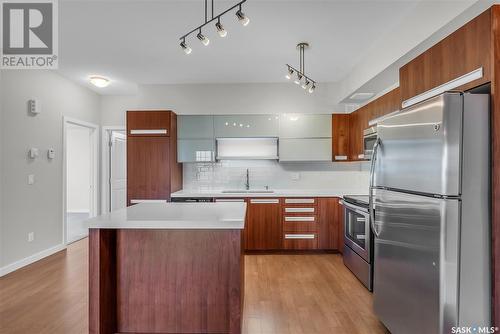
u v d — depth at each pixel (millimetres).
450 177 1345
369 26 2576
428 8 2076
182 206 2271
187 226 1652
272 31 2672
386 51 2709
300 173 4348
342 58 3326
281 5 2244
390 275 1816
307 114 3986
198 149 3990
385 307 1886
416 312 1551
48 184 3631
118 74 3859
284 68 3678
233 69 3711
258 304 2350
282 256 3631
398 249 1723
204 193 3795
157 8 2283
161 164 3764
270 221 3705
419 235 1521
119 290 1872
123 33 2707
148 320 1861
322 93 4285
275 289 2637
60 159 3857
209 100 4309
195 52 3160
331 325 2043
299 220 3707
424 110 1484
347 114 3992
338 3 2221
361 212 2746
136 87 4430
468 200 1353
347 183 4320
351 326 2031
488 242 1361
